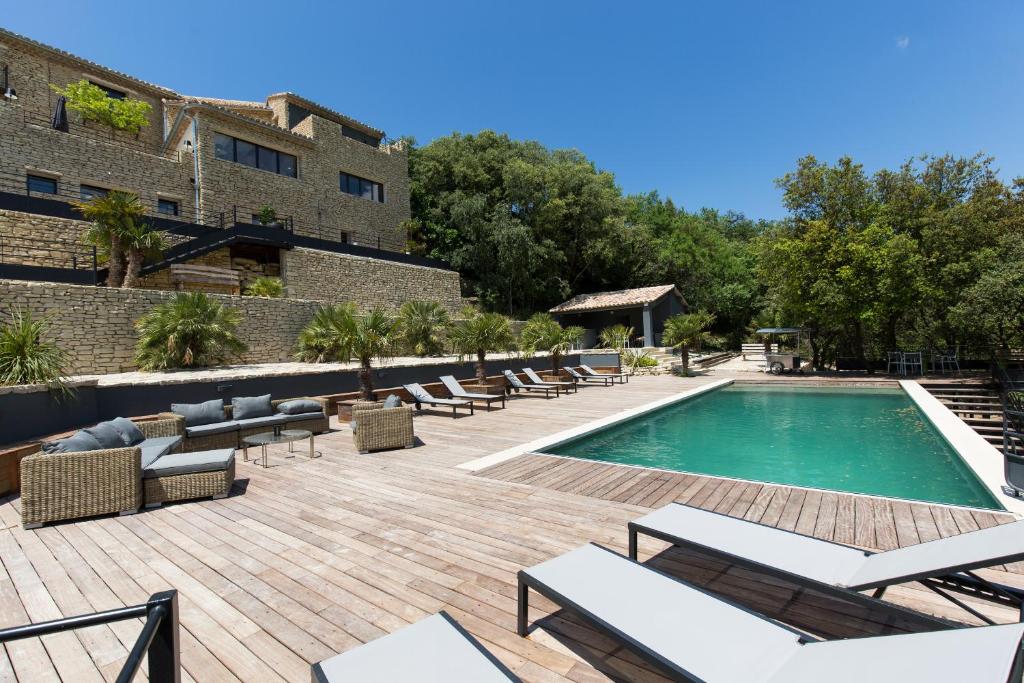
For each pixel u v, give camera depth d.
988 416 12.29
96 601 2.88
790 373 19.47
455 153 29.52
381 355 10.13
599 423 8.93
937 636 1.44
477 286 27.28
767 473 6.52
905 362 18.19
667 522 2.98
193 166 19.08
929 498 5.35
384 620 2.61
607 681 2.10
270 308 14.70
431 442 7.54
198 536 3.87
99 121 18.53
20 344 6.41
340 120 25.88
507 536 3.76
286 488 5.18
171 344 11.22
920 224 17.42
